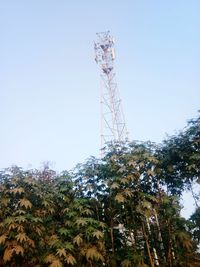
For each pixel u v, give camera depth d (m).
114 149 14.22
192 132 13.87
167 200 13.48
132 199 13.63
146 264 13.34
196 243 14.07
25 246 12.02
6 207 12.67
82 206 13.08
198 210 14.19
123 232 13.99
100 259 12.52
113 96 25.56
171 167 13.96
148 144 14.46
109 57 27.33
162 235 13.93
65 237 12.80
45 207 13.21
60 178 14.26
